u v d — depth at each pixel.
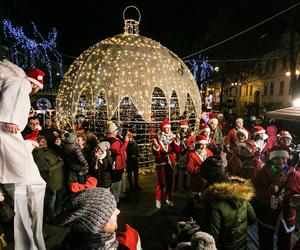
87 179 5.38
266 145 7.29
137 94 9.58
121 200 7.04
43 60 24.47
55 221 1.49
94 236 1.44
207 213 2.62
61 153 5.23
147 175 9.40
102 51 10.13
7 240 4.23
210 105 38.03
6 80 2.87
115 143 6.25
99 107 12.00
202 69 38.25
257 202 3.80
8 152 2.88
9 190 3.04
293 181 3.60
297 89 17.83
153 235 5.24
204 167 2.90
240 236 2.65
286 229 3.67
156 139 6.44
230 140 7.87
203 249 1.89
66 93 10.61
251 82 35.81
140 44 10.21
